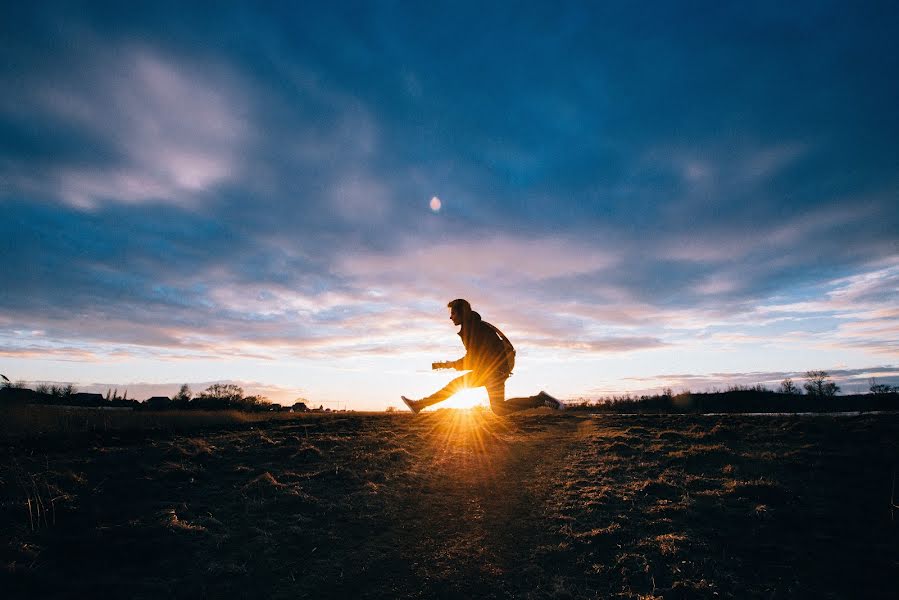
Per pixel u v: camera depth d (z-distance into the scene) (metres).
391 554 5.18
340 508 6.30
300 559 4.97
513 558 5.11
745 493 6.65
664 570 4.75
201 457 8.10
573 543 5.39
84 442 8.77
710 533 5.55
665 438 10.84
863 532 5.49
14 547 4.55
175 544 4.99
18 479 6.10
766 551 5.11
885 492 6.62
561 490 7.30
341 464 8.24
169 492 6.44
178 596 4.14
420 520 6.14
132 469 7.12
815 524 5.71
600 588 4.49
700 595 4.29
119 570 4.48
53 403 15.29
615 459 9.06
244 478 7.20
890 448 8.50
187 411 13.44
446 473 8.26
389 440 10.49
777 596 4.27
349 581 4.58
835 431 10.03
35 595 3.95
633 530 5.71
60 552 4.67
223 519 5.77
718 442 10.03
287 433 11.02
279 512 6.07
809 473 7.53
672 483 7.34
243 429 11.56
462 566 4.92
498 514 6.37
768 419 12.43
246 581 4.48
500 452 9.93
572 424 13.98
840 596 4.27
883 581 4.51
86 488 6.24
